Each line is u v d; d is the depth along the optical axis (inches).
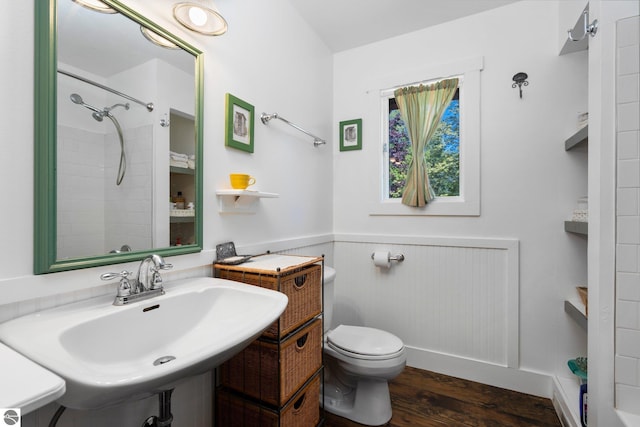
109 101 37.5
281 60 70.9
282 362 46.2
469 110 78.5
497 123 76.1
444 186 83.5
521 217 73.7
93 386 20.1
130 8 39.6
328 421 61.8
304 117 80.8
